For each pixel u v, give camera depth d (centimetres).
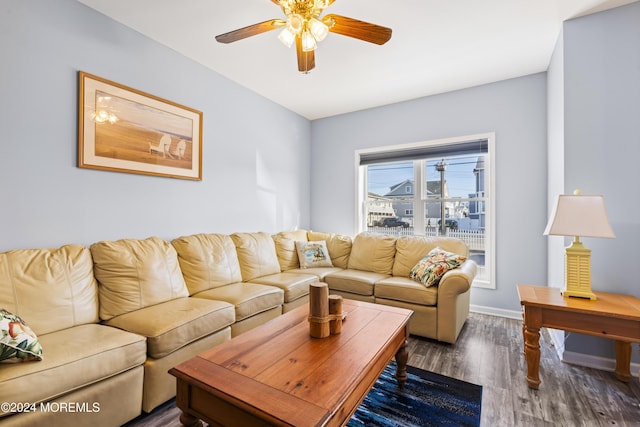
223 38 191
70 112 206
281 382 115
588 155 224
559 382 199
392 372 213
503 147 334
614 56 218
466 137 353
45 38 194
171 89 271
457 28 242
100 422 143
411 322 276
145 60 251
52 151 197
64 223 203
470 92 353
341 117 446
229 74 322
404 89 359
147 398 165
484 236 354
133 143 241
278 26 181
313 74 321
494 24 237
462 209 369
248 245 315
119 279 201
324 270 356
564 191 232
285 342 150
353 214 436
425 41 259
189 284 250
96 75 219
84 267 193
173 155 272
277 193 405
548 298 200
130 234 241
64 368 131
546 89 313
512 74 321
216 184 317
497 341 266
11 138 180
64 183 203
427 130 379
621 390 190
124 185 238
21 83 184
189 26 239
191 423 123
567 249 206
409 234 404
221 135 322
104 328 173
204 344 197
